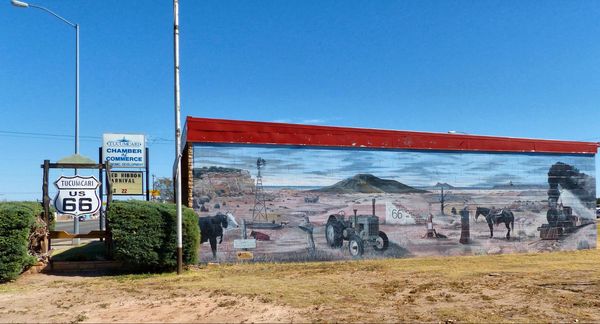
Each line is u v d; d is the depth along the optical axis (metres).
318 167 15.98
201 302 9.29
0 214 11.57
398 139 16.98
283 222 15.48
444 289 10.62
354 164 16.41
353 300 9.44
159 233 12.76
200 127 14.82
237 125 15.19
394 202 16.81
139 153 20.91
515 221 18.59
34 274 12.77
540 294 10.07
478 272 13.26
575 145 19.91
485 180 18.20
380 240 16.53
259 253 15.17
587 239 19.89
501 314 8.37
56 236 13.70
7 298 9.99
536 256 17.34
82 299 9.76
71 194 14.04
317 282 11.54
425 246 17.11
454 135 17.78
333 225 15.99
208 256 14.70
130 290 10.61
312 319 7.99
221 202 14.94
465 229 17.75
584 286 10.99
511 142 18.69
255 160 15.36
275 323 7.76
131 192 20.70
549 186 19.33
